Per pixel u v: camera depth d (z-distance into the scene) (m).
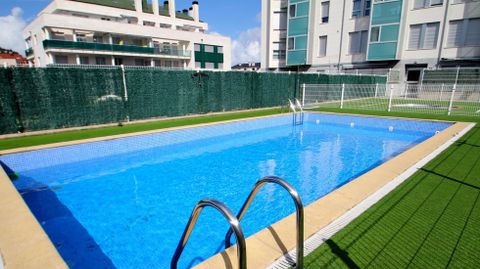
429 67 19.81
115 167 6.75
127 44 33.66
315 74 17.09
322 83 17.69
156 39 35.81
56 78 8.01
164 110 10.55
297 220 1.91
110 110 9.16
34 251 2.19
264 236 2.47
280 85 15.23
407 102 16.83
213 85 12.09
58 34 29.23
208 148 8.55
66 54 28.58
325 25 25.06
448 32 18.88
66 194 5.14
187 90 11.16
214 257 2.20
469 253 2.21
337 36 24.45
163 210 4.46
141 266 3.12
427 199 3.23
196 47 40.06
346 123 12.03
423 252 2.24
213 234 3.70
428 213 2.88
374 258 2.17
